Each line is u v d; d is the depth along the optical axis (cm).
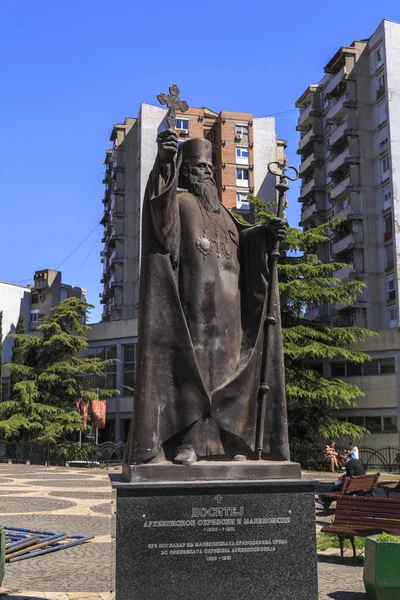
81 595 670
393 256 4700
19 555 903
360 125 5078
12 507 1481
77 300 3797
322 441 3481
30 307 6769
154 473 539
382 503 901
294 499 541
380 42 5028
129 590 508
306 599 526
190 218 628
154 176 601
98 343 4466
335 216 5456
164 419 571
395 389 3538
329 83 5500
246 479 551
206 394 577
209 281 614
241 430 591
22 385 3581
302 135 6300
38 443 3541
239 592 520
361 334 3375
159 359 576
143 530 517
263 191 6188
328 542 1031
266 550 529
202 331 602
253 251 647
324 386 3098
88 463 3259
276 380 618
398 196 4756
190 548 520
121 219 6316
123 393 4309
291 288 3191
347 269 4994
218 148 6272
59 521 1267
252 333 627
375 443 3509
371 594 682
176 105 617
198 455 572
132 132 6469
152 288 585
